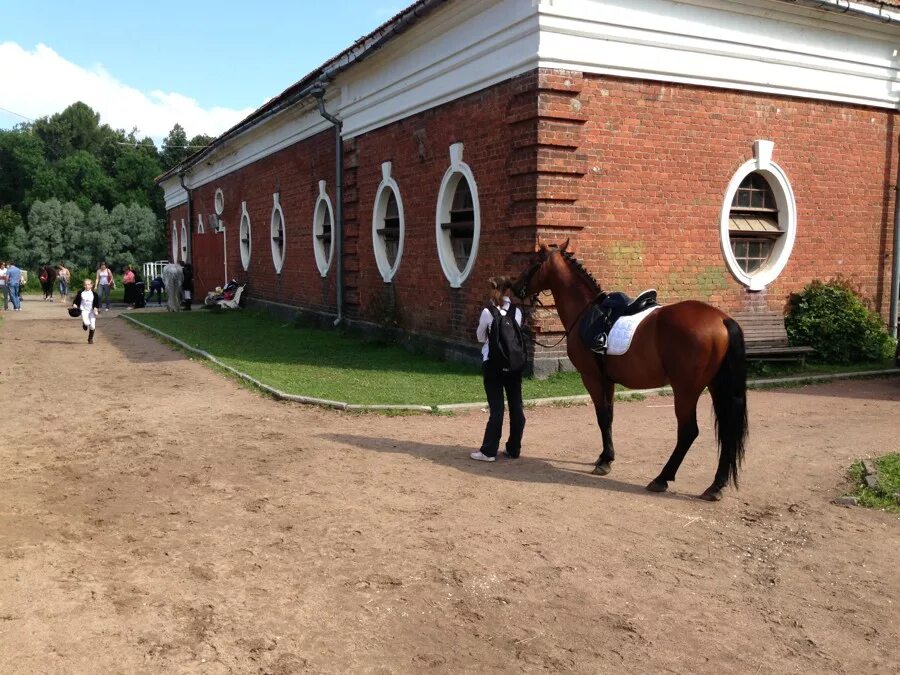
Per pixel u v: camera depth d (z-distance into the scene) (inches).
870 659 146.4
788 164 502.0
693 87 459.2
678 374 234.1
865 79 524.7
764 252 516.4
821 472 269.7
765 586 177.9
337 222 701.3
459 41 479.5
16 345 646.5
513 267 434.9
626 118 438.6
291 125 824.3
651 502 236.2
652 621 159.8
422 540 201.9
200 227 1326.3
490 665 141.2
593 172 430.9
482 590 172.7
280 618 157.5
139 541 199.2
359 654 143.9
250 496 237.8
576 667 141.1
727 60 466.0
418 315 564.1
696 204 466.3
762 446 307.0
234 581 175.0
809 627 158.7
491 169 455.8
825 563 191.6
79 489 243.9
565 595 171.0
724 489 249.6
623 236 443.2
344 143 678.5
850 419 358.3
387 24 544.1
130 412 366.0
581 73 418.6
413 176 560.4
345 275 697.0
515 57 424.8
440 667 140.0
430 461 280.4
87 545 195.6
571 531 210.2
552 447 304.0
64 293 1418.6
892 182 548.7
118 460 279.4
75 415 359.9
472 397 391.2
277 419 350.3
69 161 2610.7
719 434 236.7
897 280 549.0
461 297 500.1
